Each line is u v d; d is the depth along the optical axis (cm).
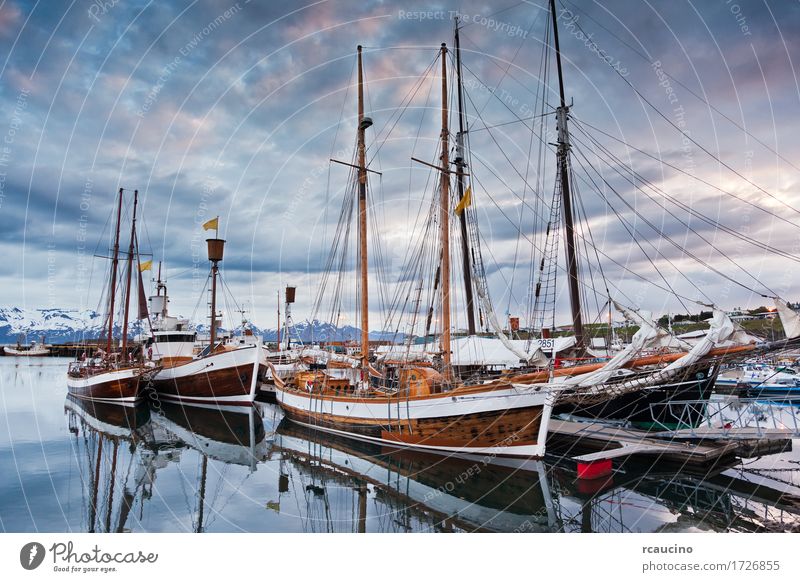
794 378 3584
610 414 2828
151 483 2008
